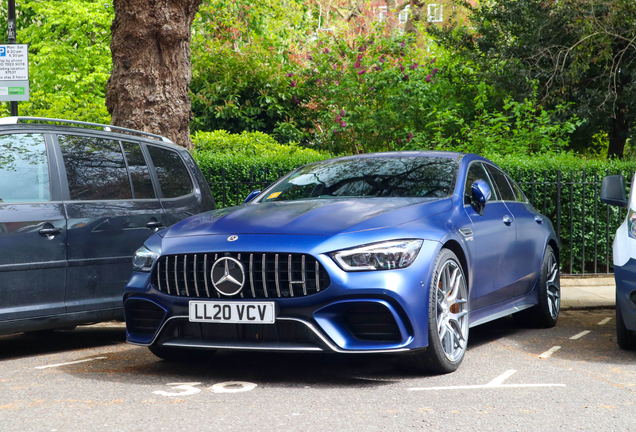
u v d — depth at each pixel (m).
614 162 10.03
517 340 5.81
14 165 5.11
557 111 14.20
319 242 4.02
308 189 5.35
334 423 3.34
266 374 4.46
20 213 5.00
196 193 6.31
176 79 8.62
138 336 4.46
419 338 4.09
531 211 6.54
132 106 8.42
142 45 8.41
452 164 5.45
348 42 16.44
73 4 24.52
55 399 3.82
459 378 4.32
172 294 4.27
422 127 14.12
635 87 14.80
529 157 11.25
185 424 3.33
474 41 15.77
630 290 4.88
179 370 4.61
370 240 4.06
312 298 3.95
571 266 9.80
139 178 5.88
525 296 6.15
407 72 13.88
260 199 5.41
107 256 5.48
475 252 4.94
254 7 21.67
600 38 13.82
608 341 5.76
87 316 5.35
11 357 5.23
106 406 3.67
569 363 4.82
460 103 14.27
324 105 14.70
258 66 15.55
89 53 24.81
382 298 3.97
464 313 4.65
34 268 5.03
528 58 14.85
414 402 3.73
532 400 3.79
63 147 5.45
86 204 5.41
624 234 5.12
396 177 5.29
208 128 15.21
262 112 15.61
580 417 3.47
